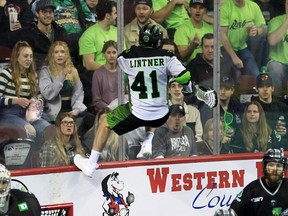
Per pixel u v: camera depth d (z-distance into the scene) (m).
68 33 24.16
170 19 25.84
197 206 26.19
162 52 22.03
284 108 27.98
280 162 21.53
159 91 22.20
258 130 27.64
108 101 25.03
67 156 24.42
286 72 27.88
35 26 23.56
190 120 26.50
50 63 23.95
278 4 27.47
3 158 23.48
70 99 24.41
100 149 23.53
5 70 23.27
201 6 26.23
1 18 23.06
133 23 25.25
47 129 24.09
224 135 27.08
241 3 26.88
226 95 27.03
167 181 25.62
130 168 24.97
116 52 25.02
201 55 26.47
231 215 17.45
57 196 23.78
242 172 26.88
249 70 27.28
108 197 24.64
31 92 23.70
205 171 26.27
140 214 25.25
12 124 23.53
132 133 25.52
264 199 21.86
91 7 24.45
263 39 27.39
